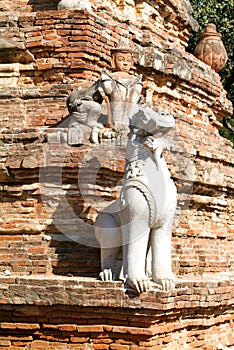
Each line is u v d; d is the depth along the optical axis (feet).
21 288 36.24
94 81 46.47
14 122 45.39
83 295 35.17
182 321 37.73
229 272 50.70
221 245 52.13
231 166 55.62
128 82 40.86
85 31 46.24
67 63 46.42
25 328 36.35
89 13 46.47
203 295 38.45
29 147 40.78
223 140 59.16
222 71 95.81
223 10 91.40
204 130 56.85
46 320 36.11
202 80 58.13
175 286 36.17
